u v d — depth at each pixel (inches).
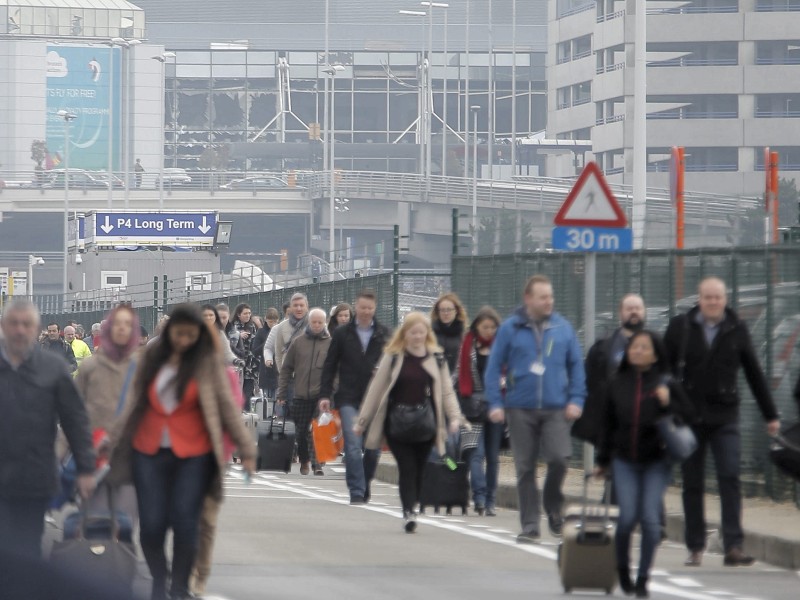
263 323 3914.9
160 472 1305.4
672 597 1525.6
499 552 1850.4
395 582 1590.8
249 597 1456.7
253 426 3058.6
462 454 2336.4
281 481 2962.6
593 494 2444.6
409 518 2038.6
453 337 2385.6
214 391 1306.6
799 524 1966.0
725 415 1750.7
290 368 3014.3
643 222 2704.2
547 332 1892.2
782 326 2267.5
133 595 1305.4
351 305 4165.8
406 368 2007.9
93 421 1504.7
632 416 1502.2
